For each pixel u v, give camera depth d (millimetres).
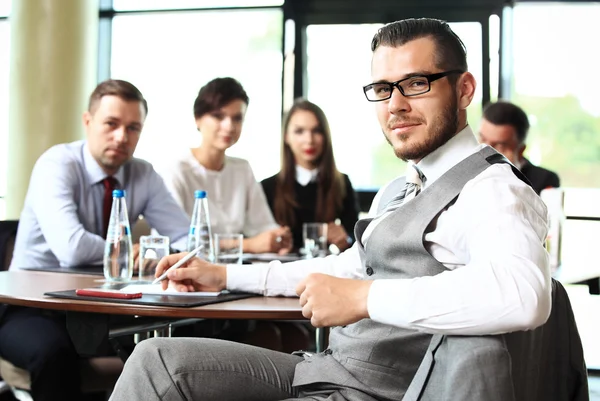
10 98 5348
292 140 3912
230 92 3553
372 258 1495
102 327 1725
